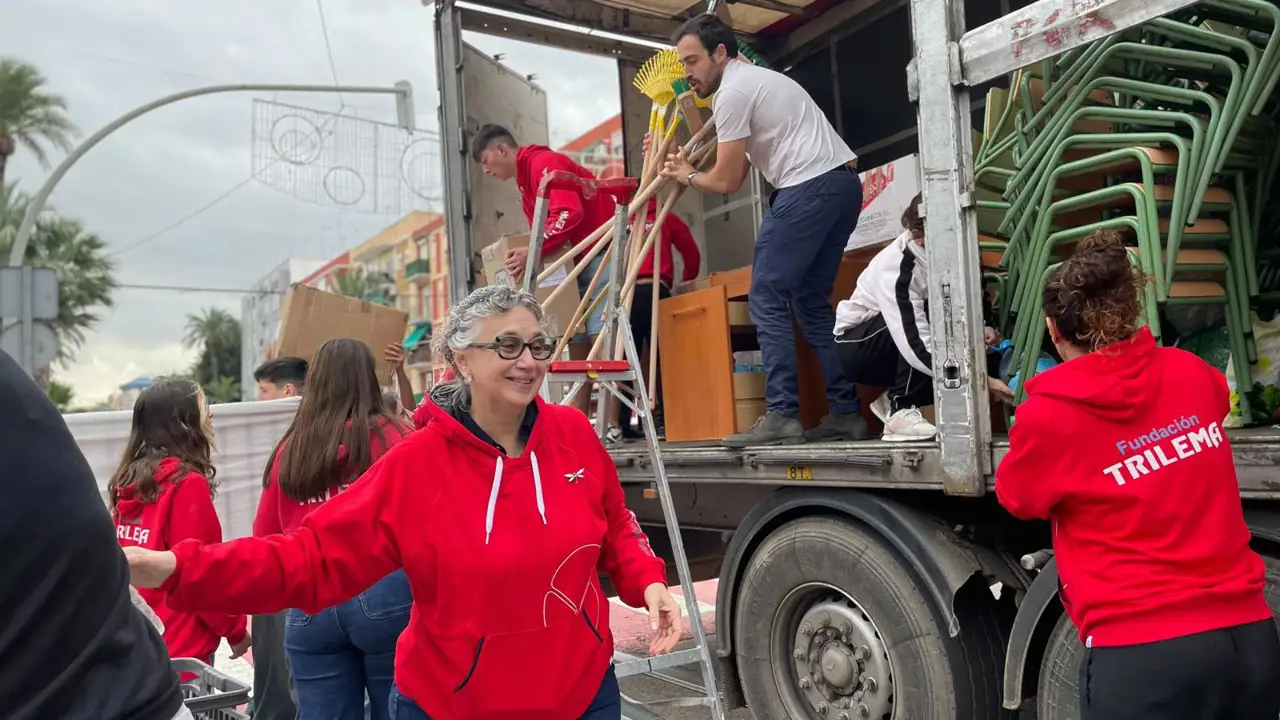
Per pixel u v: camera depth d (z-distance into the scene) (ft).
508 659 5.97
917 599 9.18
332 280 191.83
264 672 10.84
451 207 17.25
